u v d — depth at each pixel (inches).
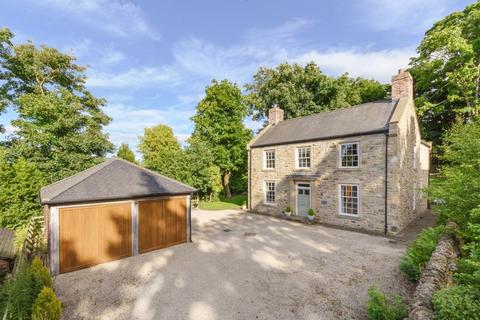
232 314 236.8
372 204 539.5
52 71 880.3
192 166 1019.3
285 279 309.0
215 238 511.8
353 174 572.4
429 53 880.9
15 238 452.4
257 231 560.1
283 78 1235.9
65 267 351.9
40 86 854.5
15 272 303.0
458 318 139.2
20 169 634.2
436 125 1005.8
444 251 271.7
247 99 1357.0
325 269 336.2
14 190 611.2
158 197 454.9
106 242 391.5
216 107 1177.4
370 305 204.5
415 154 648.4
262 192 810.8
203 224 652.1
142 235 431.5
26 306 212.2
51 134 761.6
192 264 368.5
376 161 533.3
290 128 802.8
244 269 343.6
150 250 439.5
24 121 743.1
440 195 346.6
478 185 296.7
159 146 1632.6
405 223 563.8
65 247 353.4
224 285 297.0
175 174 1025.5
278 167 754.2
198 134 1212.5
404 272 293.9
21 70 838.5
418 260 289.7
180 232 482.3
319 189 641.0
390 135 510.6
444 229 355.9
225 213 818.2
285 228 585.0
